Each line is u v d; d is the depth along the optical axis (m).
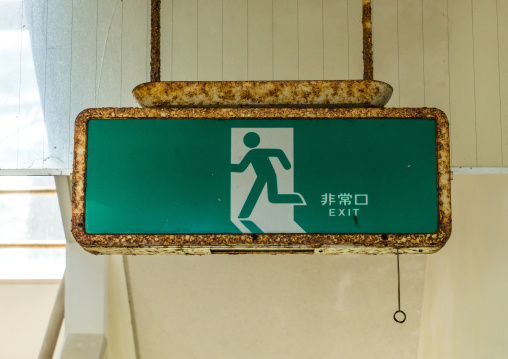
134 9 2.94
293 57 2.94
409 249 1.82
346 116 1.82
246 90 1.87
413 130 1.81
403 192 1.79
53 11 2.95
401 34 2.92
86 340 3.96
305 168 1.80
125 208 1.80
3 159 2.90
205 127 1.82
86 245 1.80
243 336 4.91
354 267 4.63
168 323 4.85
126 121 1.83
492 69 2.83
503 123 2.80
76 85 2.92
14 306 5.95
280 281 4.68
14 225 6.20
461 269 3.70
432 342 4.40
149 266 4.63
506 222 2.96
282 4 2.96
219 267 4.63
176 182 1.80
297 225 1.78
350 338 4.88
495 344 3.07
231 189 1.80
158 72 2.08
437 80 2.88
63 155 2.90
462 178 3.74
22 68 2.93
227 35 2.95
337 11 2.95
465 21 2.88
